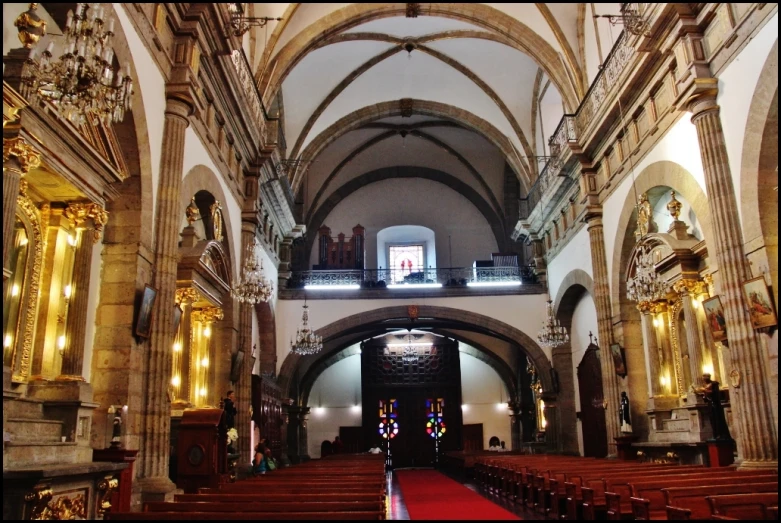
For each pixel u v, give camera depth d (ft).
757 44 31.48
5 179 20.33
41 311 25.50
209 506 19.61
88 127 26.27
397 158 96.84
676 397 45.37
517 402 89.15
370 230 97.86
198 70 37.81
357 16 57.11
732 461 34.65
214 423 34.42
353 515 17.63
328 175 93.61
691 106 36.14
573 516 29.43
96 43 19.85
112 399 27.94
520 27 57.62
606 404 51.29
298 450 83.35
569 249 64.18
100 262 29.50
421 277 85.35
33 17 21.62
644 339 49.32
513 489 42.91
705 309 36.42
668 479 27.07
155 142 32.45
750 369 31.63
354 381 95.14
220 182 44.24
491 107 75.46
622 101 46.55
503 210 95.45
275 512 18.62
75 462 24.09
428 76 73.61
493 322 73.20
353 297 74.18
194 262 36.42
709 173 34.55
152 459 29.48
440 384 94.38
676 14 36.99
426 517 34.76
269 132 57.72
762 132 31.14
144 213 30.66
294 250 92.17
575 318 68.85
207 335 43.55
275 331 72.02
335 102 74.38
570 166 58.54
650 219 45.19
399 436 92.58
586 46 55.93
